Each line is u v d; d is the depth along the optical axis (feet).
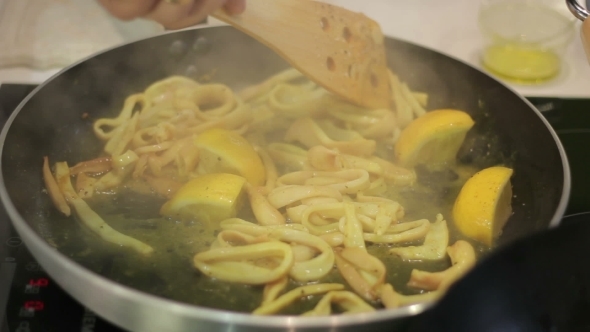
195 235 1.75
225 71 2.16
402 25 2.37
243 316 1.41
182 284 1.65
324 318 1.41
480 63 2.22
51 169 1.85
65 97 1.92
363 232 1.77
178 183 1.86
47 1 2.39
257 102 2.12
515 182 1.86
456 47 2.28
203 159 1.86
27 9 2.35
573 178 1.86
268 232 1.73
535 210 1.76
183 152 1.89
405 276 1.69
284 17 1.88
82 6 2.38
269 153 1.96
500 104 1.95
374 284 1.63
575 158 1.90
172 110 2.03
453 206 1.84
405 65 2.10
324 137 1.96
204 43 2.10
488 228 1.73
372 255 1.72
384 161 1.93
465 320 1.19
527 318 1.19
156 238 1.74
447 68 2.04
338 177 1.88
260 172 1.86
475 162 1.95
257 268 1.65
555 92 2.12
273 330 1.42
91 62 1.96
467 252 1.67
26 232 1.53
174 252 1.72
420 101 2.07
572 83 2.15
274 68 2.17
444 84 2.06
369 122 2.01
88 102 1.98
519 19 2.25
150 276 1.67
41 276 1.65
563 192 1.67
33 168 1.82
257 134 2.04
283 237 1.72
